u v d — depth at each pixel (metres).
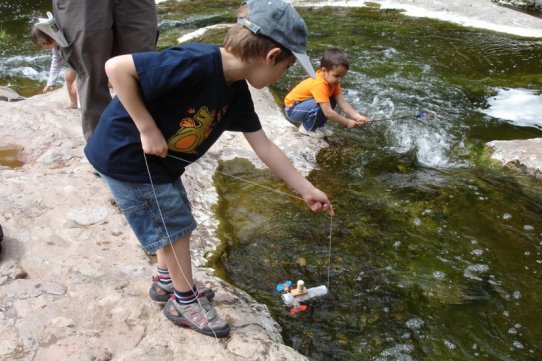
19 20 8.30
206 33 7.34
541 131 4.62
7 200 2.97
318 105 4.26
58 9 3.04
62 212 2.93
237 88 2.02
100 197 3.09
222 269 2.86
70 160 3.56
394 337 2.50
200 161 3.76
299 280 2.72
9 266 2.51
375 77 5.66
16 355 2.07
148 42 3.32
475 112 4.96
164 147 1.91
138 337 2.20
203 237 3.06
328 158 4.09
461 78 5.71
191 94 1.86
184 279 2.16
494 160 4.09
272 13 1.81
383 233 3.21
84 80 3.16
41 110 4.15
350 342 2.46
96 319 2.27
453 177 3.87
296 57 1.85
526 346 2.47
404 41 6.83
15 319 2.23
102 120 2.03
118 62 1.77
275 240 3.11
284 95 5.27
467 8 7.96
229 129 2.18
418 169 4.00
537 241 3.17
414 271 2.91
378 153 4.20
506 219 3.37
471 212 3.43
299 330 2.51
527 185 3.76
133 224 2.08
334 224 3.27
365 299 2.71
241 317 2.39
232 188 3.59
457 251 3.07
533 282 2.86
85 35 2.99
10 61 6.65
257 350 2.16
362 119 4.36
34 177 3.24
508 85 5.56
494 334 2.53
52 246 2.68
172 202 2.07
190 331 2.22
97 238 2.77
